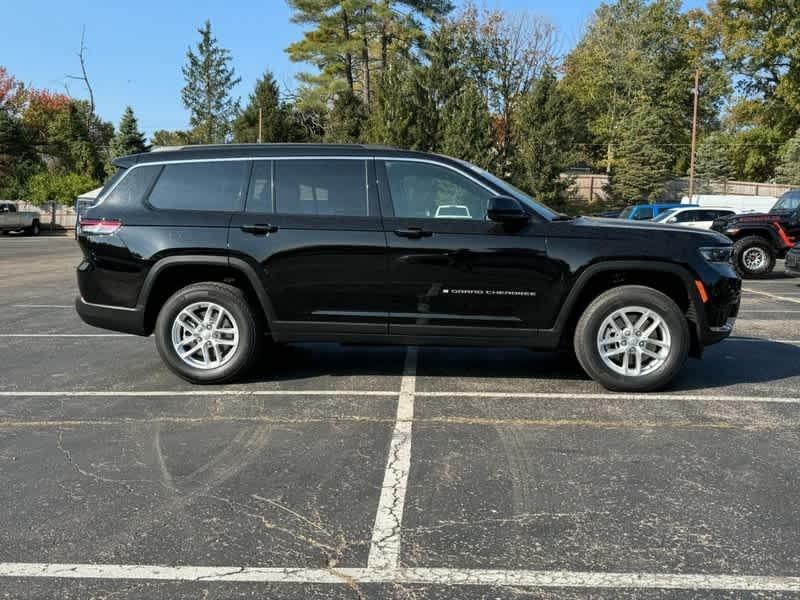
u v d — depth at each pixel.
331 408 5.07
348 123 39.53
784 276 15.89
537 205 5.60
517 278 5.30
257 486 3.70
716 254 5.39
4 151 51.69
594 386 5.67
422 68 32.47
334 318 5.46
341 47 41.22
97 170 49.56
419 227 5.32
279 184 5.53
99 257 5.61
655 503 3.47
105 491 3.65
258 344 5.71
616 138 51.59
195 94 59.97
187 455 4.15
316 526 3.24
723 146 50.69
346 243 5.35
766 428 4.61
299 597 2.67
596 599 2.64
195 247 5.45
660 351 5.41
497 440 4.38
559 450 4.20
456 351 7.06
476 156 30.38
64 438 4.47
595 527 3.22
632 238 5.30
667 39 53.91
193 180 5.63
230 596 2.68
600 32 55.47
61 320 9.26
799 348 7.25
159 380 5.93
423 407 5.08
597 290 5.57
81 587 2.75
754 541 3.08
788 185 46.62
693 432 4.53
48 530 3.22
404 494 3.59
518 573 2.83
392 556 2.97
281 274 5.43
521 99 38.53
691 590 2.70
